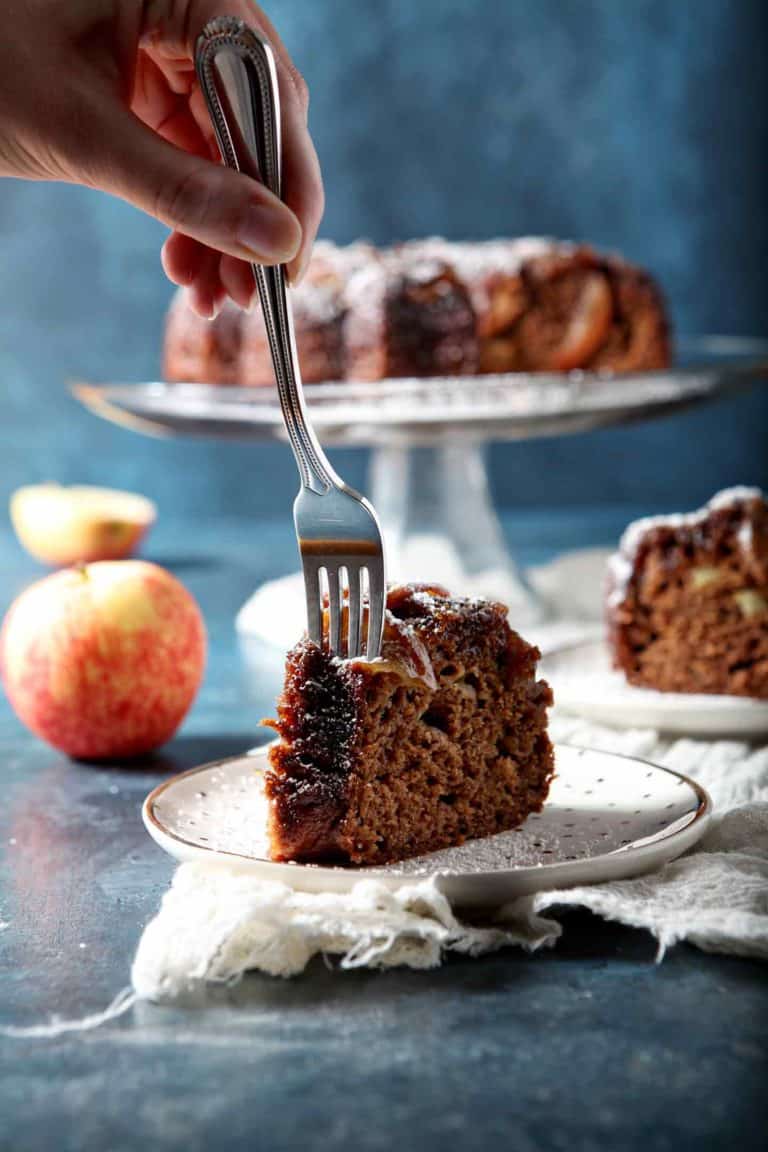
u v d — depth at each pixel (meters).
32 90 0.68
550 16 1.68
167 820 0.69
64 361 1.69
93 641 0.83
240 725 0.90
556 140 1.70
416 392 1.03
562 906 0.66
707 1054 0.57
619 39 1.69
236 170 0.67
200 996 0.61
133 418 1.16
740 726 0.84
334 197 1.70
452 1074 0.56
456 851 0.69
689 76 1.70
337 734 0.68
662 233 1.73
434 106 1.69
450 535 1.18
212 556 1.47
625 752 0.81
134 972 0.61
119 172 0.68
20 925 0.67
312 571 0.69
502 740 0.71
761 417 1.78
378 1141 0.53
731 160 1.72
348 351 1.14
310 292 1.16
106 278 1.68
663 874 0.66
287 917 0.62
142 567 0.86
